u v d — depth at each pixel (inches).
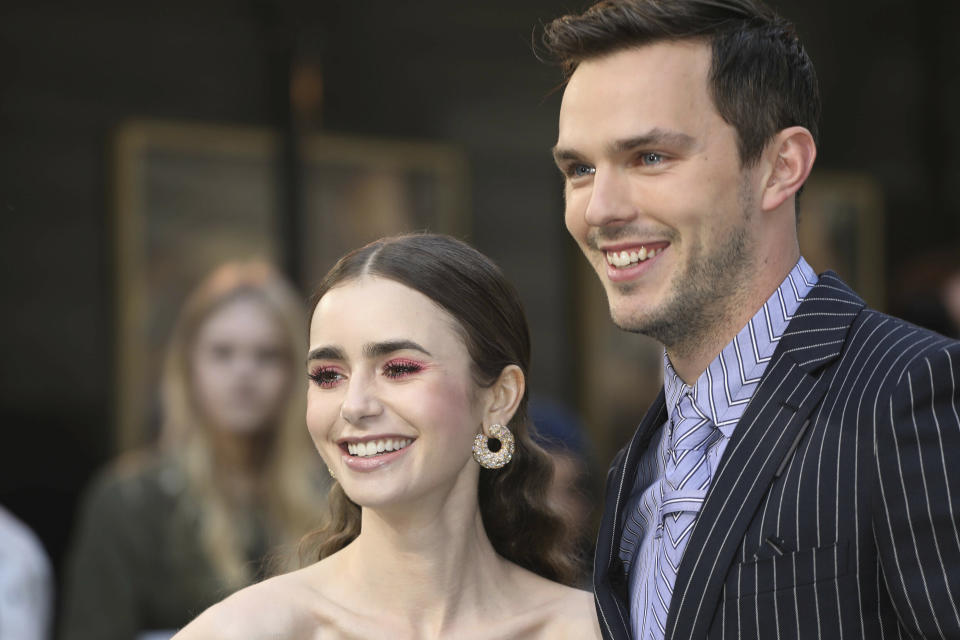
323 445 244.8
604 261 235.0
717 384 232.5
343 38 658.2
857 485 207.6
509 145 695.1
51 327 587.8
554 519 275.0
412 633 244.8
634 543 252.4
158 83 614.9
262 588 246.4
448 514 249.0
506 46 697.0
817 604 207.9
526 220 697.0
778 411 221.6
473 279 250.4
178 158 611.5
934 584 196.9
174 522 409.1
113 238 594.9
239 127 630.5
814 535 209.8
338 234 647.8
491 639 247.9
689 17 225.6
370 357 239.9
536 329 695.1
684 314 229.5
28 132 586.6
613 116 226.2
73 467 588.7
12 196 581.9
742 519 216.2
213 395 421.4
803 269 237.3
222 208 619.8
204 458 417.7
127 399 594.9
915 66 780.6
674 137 222.5
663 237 226.4
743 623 212.2
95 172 598.9
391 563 246.7
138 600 405.1
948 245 776.9
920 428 202.1
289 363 433.4
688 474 232.5
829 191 755.4
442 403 239.9
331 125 653.9
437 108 678.5
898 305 506.3
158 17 615.5
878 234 764.0
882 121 772.0
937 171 780.0
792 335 227.8
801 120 233.6
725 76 224.7
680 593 218.7
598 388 695.1
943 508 197.8
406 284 242.8
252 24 637.3
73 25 596.1
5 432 578.2
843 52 764.6
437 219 670.5
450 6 683.4
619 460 260.1
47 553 580.1
